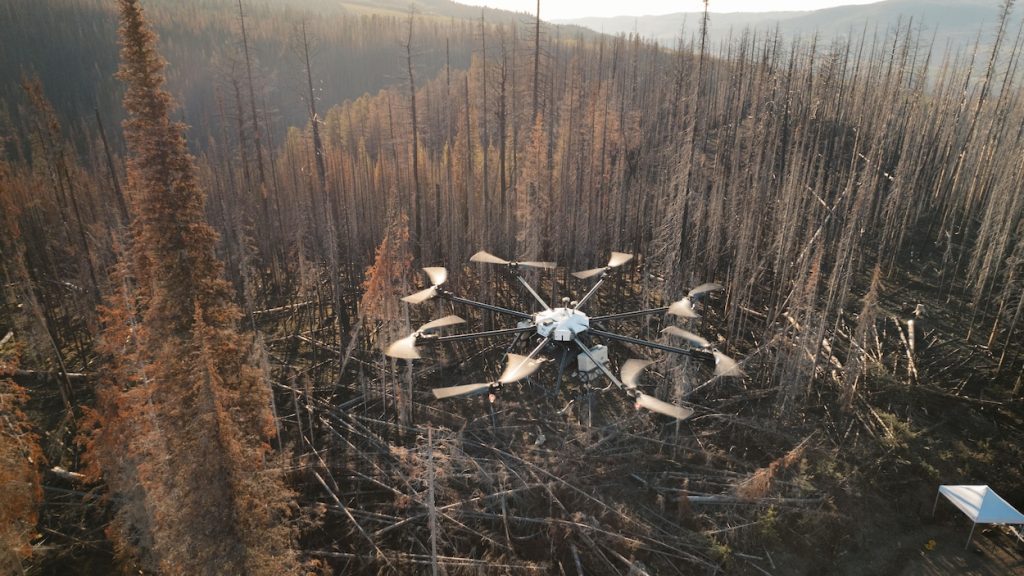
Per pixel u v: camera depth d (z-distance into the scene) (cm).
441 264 5206
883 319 4388
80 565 2730
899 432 3325
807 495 2967
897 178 4900
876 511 2927
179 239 2397
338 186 5575
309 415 3312
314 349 4322
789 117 5747
